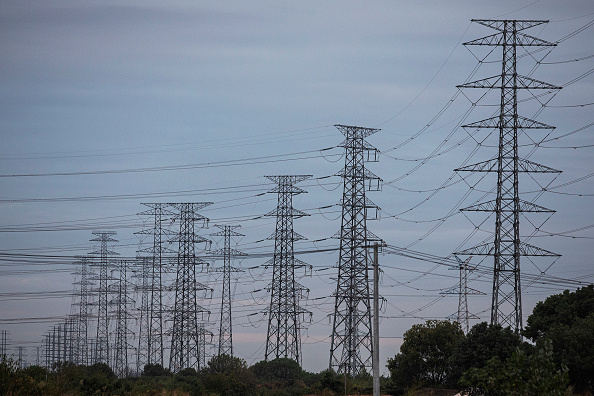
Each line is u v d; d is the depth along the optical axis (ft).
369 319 277.23
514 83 229.45
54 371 248.11
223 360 306.35
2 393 172.86
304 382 324.80
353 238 283.38
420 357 262.47
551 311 246.47
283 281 334.85
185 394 253.85
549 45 230.89
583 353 201.46
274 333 333.01
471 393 173.78
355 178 288.30
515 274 217.15
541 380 111.45
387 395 256.11
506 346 207.82
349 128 290.97
